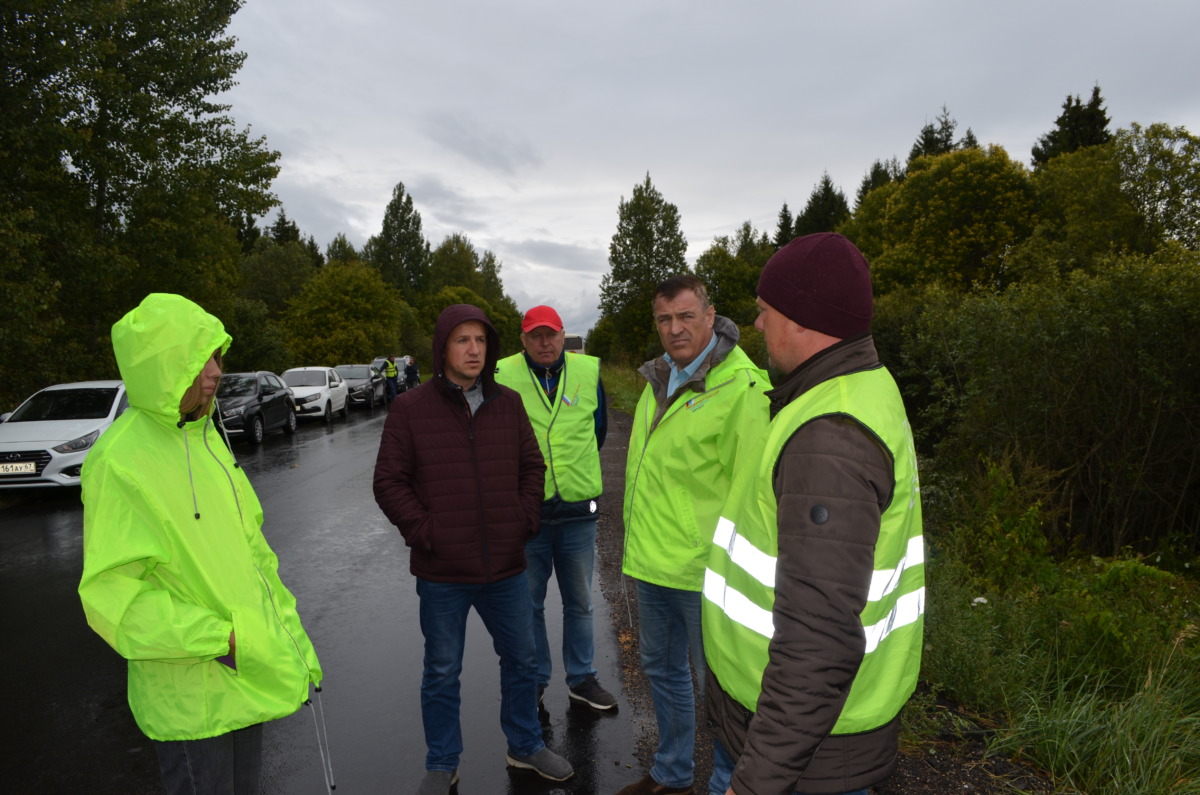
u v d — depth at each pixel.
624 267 48.12
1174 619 3.71
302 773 3.25
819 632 1.31
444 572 2.94
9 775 3.29
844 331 1.54
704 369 2.71
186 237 17.17
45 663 4.54
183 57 16.53
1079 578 4.45
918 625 1.59
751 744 1.35
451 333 2.93
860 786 1.46
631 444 3.11
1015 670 3.50
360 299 40.91
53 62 13.30
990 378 6.14
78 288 14.75
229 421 14.23
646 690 3.97
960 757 3.09
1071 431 5.92
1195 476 5.57
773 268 1.62
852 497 1.35
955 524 5.33
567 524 3.72
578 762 3.29
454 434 2.98
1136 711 3.01
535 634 3.80
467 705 3.88
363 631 4.96
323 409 19.66
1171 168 23.41
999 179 33.31
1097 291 5.71
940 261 33.09
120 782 3.23
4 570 6.51
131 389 1.91
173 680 1.93
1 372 13.36
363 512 8.79
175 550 1.92
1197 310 5.30
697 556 2.72
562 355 3.87
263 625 2.03
